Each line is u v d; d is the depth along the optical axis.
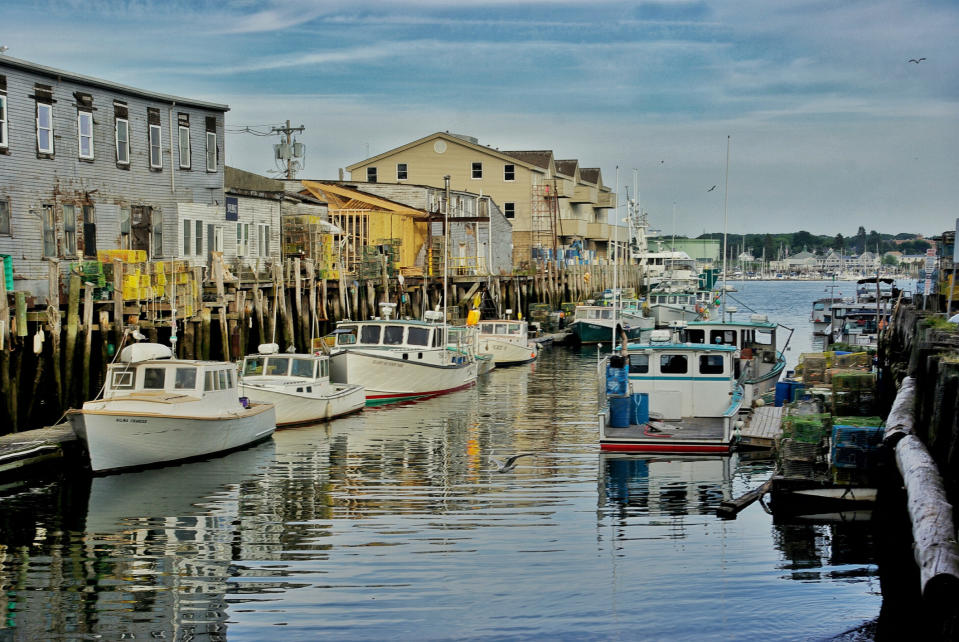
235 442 22.84
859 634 11.97
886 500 16.44
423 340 33.59
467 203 65.06
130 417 19.95
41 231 26.70
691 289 73.94
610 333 55.53
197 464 21.53
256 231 37.94
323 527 16.53
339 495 18.77
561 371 43.19
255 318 31.81
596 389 36.44
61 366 22.61
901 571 14.09
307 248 40.09
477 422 27.94
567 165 91.44
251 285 31.14
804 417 17.97
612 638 11.88
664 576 13.90
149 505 18.02
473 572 14.10
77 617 12.73
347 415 29.12
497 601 13.02
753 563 14.51
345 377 31.11
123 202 30.05
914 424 14.53
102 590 13.66
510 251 73.25
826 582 13.70
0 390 20.50
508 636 11.94
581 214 92.94
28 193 26.27
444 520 16.84
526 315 63.94
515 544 15.44
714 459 21.05
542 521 16.75
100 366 23.94
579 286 74.31
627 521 16.69
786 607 12.79
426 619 12.43
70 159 27.83
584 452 22.70
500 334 45.78
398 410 30.58
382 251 45.38
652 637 11.88
